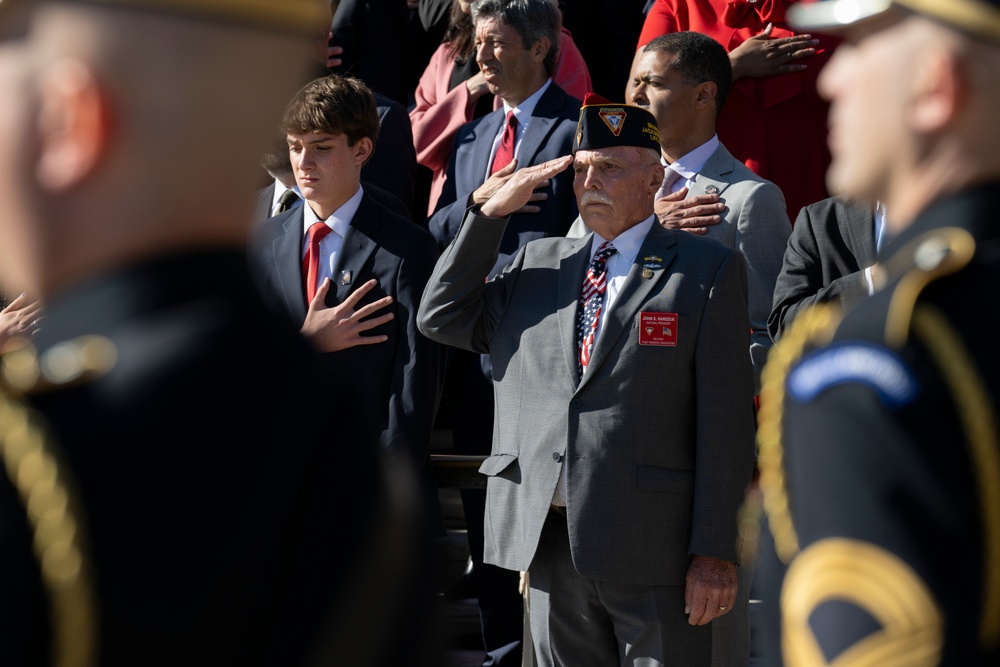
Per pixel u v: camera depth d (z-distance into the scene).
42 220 3.80
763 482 4.80
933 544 3.81
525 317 13.27
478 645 17.70
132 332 3.71
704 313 12.45
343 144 14.98
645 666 12.30
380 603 3.88
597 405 12.41
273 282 15.09
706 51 16.31
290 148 15.09
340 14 22.05
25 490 3.48
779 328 14.50
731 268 12.70
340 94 14.95
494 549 13.01
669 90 16.22
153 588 3.43
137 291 3.76
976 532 3.82
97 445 3.52
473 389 17.59
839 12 4.45
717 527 12.05
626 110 13.01
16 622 3.35
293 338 3.96
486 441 17.58
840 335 4.24
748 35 18.81
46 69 3.71
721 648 12.61
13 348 3.94
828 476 3.98
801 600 3.96
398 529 4.05
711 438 12.21
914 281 4.17
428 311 13.52
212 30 3.71
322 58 17.17
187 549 3.46
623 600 12.35
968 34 4.16
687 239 12.98
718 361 12.37
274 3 3.82
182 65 3.68
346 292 14.73
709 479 12.14
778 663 4.45
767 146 18.30
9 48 3.77
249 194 3.93
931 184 4.38
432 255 15.13
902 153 4.39
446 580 4.46
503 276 13.76
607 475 12.23
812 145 18.27
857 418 3.98
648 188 12.99
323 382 3.94
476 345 13.77
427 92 22.08
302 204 15.79
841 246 14.46
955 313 4.11
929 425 3.91
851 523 3.88
